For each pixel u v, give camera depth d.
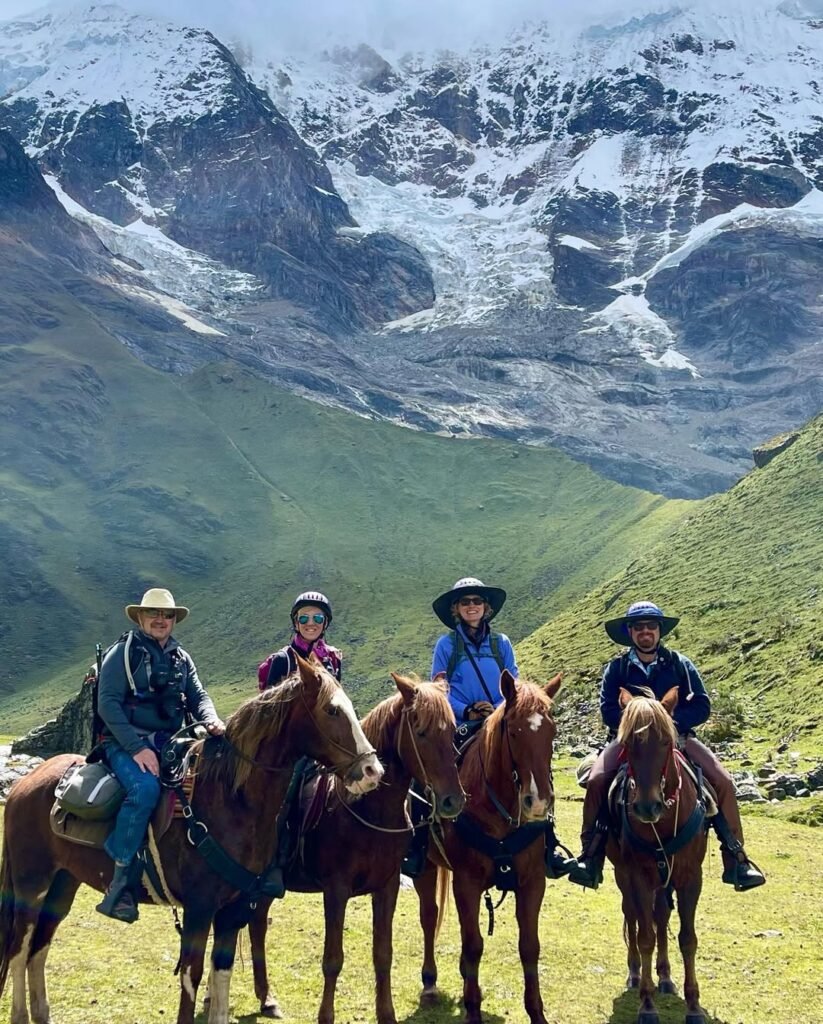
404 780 10.69
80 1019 10.62
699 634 52.28
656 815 10.71
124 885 9.61
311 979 12.18
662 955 12.22
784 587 53.00
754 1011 11.50
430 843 11.65
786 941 14.25
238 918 9.82
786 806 25.41
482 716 12.06
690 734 12.74
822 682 36.12
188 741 10.16
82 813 9.82
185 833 9.74
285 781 9.89
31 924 10.36
